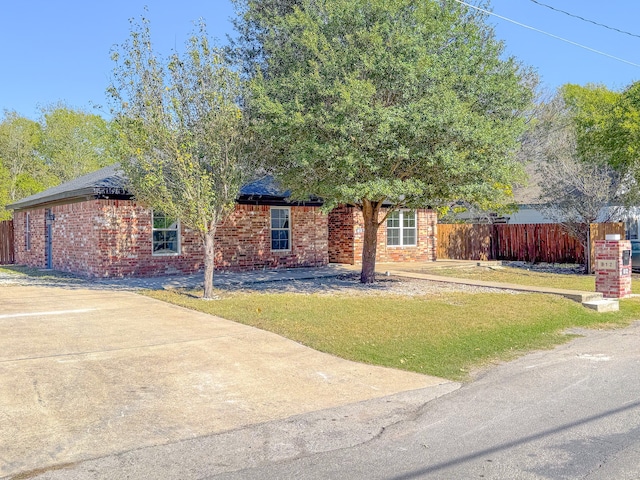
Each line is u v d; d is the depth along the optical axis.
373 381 6.78
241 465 4.40
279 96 12.02
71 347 7.96
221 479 4.15
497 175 12.01
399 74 11.39
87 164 39.97
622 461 4.37
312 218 20.97
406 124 10.93
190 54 11.60
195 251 18.08
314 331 9.12
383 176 12.07
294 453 4.64
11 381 6.38
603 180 18.44
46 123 40.59
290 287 14.74
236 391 6.30
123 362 7.28
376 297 12.79
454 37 12.71
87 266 17.22
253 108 12.05
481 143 11.44
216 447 4.76
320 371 7.14
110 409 5.63
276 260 19.95
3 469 4.28
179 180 11.96
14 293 13.41
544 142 33.22
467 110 11.73
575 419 5.39
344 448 4.75
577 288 14.77
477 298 12.59
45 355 7.50
